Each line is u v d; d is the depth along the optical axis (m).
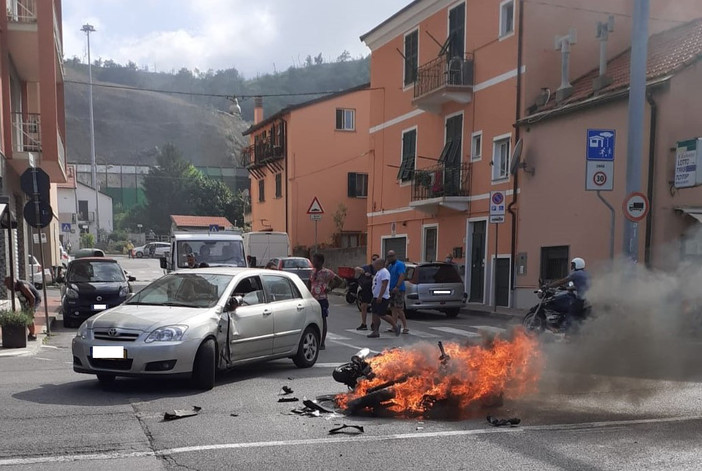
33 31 19.66
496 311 18.41
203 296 8.39
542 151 18.50
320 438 5.72
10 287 13.23
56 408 6.72
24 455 5.14
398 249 27.12
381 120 28.45
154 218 81.75
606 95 15.99
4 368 9.43
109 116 162.38
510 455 5.29
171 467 4.90
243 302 8.65
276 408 6.83
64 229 43.91
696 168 13.50
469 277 21.94
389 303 13.71
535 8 19.38
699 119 14.63
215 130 163.50
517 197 19.50
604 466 5.03
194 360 7.59
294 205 36.91
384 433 5.91
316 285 11.69
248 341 8.46
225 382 8.33
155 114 165.38
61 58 25.66
